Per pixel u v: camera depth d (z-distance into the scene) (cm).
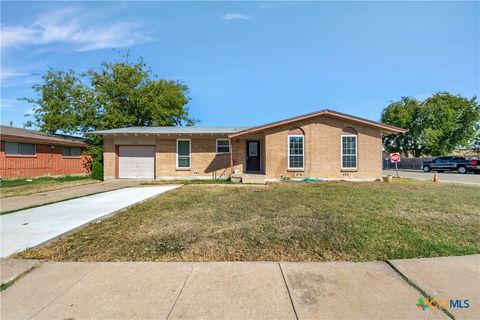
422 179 1531
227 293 260
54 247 386
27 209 653
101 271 309
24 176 1571
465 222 501
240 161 1500
